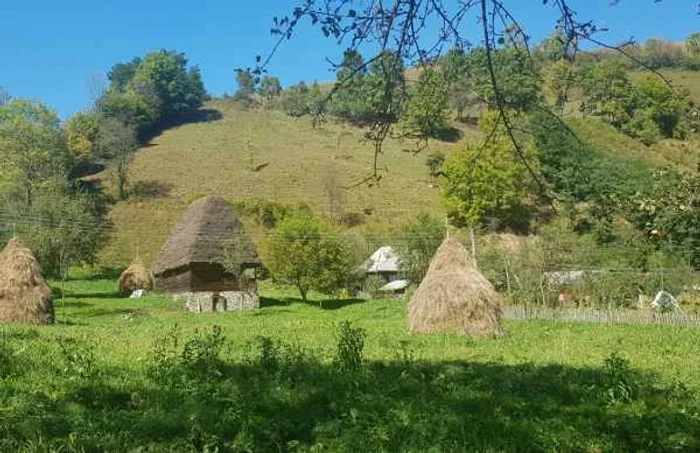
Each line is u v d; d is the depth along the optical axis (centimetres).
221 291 5391
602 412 880
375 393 929
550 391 1026
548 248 3984
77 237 5862
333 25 540
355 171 9575
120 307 4781
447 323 2183
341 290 6006
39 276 2803
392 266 6500
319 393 916
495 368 1277
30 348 1313
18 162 8306
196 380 975
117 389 908
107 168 10062
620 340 2078
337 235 5653
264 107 14225
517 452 692
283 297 6084
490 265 4275
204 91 14600
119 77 15288
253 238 7875
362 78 564
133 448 661
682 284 3734
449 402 893
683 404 946
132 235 8175
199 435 696
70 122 10025
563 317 3356
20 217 5741
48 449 645
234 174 9931
